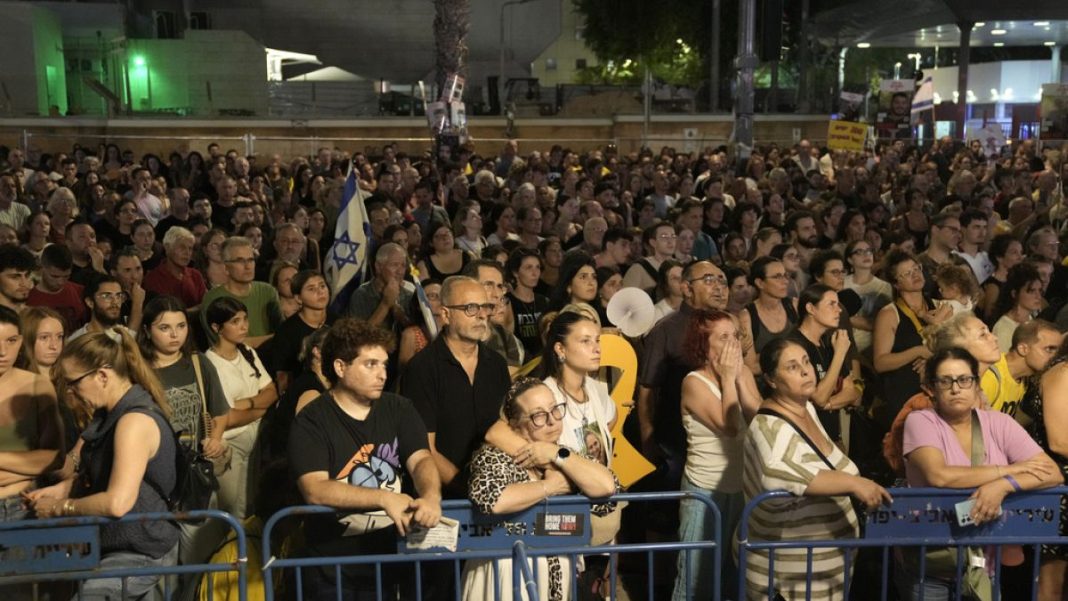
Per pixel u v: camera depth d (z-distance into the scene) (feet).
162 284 28.58
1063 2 91.71
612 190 43.62
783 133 105.50
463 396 17.72
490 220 38.52
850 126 59.21
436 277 29.91
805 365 16.08
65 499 14.73
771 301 23.43
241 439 19.86
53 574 14.28
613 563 15.47
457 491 17.60
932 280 28.73
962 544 15.58
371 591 15.56
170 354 18.30
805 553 16.07
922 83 86.79
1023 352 20.08
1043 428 18.19
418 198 40.68
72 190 47.80
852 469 16.37
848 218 34.14
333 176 50.67
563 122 100.99
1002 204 47.50
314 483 14.84
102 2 107.24
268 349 24.35
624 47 124.06
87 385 15.11
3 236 28.58
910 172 58.34
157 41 111.65
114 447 14.82
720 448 18.20
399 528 14.53
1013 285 23.84
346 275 25.53
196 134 96.43
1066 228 34.58
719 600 15.46
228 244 24.82
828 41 120.88
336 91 114.01
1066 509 17.08
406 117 98.84
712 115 101.30
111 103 101.91
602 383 18.93
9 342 16.07
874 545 15.52
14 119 90.74
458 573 14.89
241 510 19.95
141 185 45.50
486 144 100.01
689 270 21.33
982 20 95.20
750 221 37.32
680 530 18.62
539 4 137.80
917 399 17.80
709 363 18.33
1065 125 64.39
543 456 15.35
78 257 29.32
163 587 16.16
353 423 15.43
